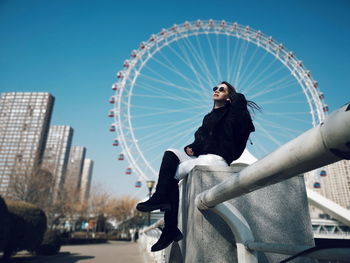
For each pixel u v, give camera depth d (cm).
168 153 195
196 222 170
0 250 997
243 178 95
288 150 68
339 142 53
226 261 161
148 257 1258
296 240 175
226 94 222
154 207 173
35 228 1251
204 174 180
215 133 207
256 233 172
